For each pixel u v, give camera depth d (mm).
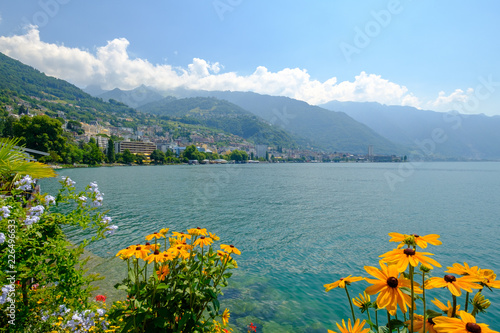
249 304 10922
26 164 4180
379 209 37562
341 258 17062
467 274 1741
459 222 30062
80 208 4000
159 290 3104
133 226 23922
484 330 1299
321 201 44406
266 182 81000
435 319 1470
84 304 3898
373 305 1973
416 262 1597
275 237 22016
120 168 144625
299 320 9883
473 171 173625
